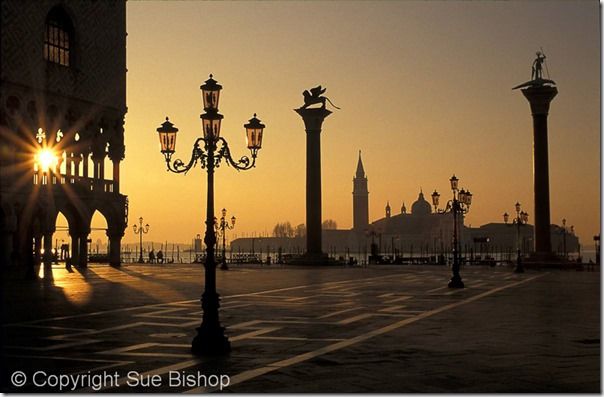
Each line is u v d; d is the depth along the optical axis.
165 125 18.36
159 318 23.64
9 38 47.78
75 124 57.19
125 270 61.06
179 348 17.17
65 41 56.31
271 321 23.17
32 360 15.48
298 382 13.10
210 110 17.39
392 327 21.50
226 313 25.83
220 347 16.48
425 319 23.78
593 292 37.16
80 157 60.88
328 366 14.72
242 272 62.69
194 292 35.50
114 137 62.12
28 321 22.77
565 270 70.31
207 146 17.30
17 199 52.09
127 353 16.42
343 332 20.31
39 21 51.31
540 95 77.31
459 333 20.05
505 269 72.19
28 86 51.03
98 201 62.38
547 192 77.44
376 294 35.50
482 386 12.65
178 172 18.25
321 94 81.12
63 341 18.33
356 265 85.62
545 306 28.81
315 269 71.50
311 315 25.11
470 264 92.06
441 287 41.38
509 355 16.05
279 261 92.38
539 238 77.25
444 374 13.80
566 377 13.46
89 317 23.92
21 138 52.12
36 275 47.44
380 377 13.53
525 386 12.64
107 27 60.28
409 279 50.81
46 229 54.91
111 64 60.97
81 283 42.38
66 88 55.66
